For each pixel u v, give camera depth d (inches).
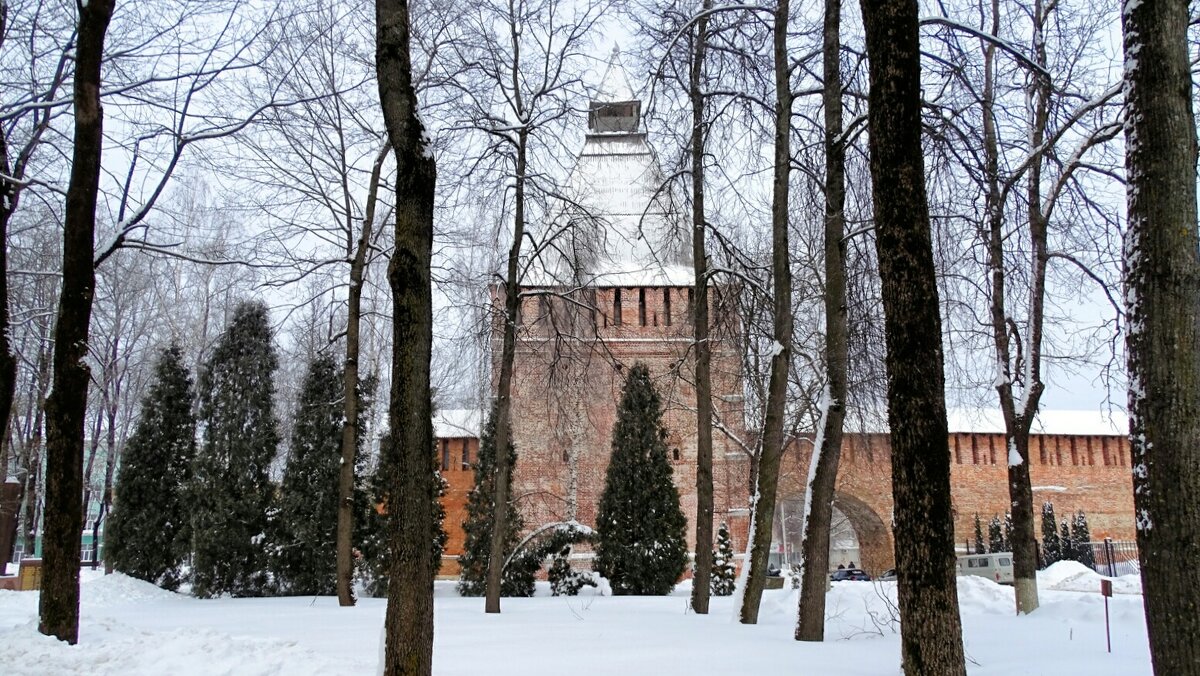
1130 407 212.1
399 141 284.2
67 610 371.6
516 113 660.1
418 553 259.9
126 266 1238.9
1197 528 196.9
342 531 716.0
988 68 552.4
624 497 988.6
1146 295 210.1
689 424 1384.1
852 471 1603.1
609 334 1385.3
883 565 1726.1
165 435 932.6
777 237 509.7
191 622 523.8
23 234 786.2
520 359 1005.2
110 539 906.1
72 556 377.1
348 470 727.1
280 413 1282.0
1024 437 571.2
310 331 893.2
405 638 253.4
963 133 436.1
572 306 716.0
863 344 670.5
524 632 441.7
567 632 441.4
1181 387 202.8
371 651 374.9
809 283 792.3
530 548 979.9
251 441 913.5
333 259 759.1
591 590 985.5
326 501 911.7
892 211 249.1
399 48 291.6
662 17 596.7
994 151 551.2
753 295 613.6
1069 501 1857.8
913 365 242.4
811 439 910.4
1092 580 1168.8
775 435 505.7
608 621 510.0
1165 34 214.5
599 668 317.1
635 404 1022.4
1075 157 488.4
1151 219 211.3
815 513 429.4
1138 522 207.2
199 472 896.9
